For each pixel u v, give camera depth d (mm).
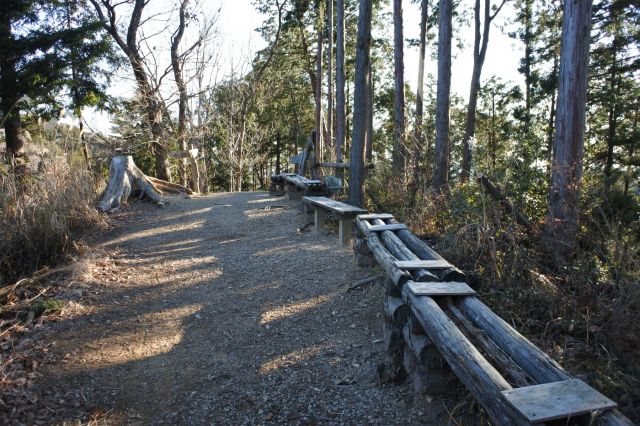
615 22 18219
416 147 8562
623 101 19766
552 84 19750
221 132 25609
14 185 6055
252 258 6031
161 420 3016
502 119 28938
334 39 26656
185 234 7387
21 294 4824
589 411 1784
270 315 4395
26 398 3170
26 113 13898
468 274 3957
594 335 3221
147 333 4137
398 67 13336
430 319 2660
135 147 18672
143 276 5512
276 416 2990
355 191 8125
